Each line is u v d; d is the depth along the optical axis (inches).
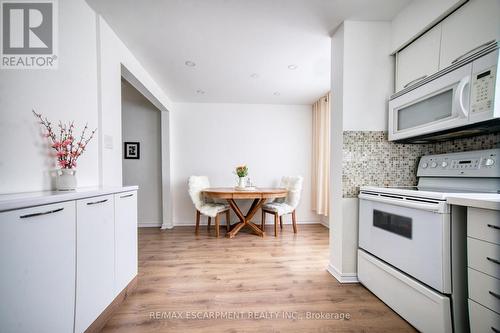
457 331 43.1
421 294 48.6
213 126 160.7
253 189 133.0
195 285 71.5
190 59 96.1
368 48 73.0
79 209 44.0
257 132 162.7
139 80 99.6
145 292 67.0
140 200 157.3
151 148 157.6
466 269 43.8
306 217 163.6
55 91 55.4
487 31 45.9
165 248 108.6
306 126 164.6
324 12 68.1
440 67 56.7
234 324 52.6
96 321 48.9
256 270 83.0
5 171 44.9
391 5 65.4
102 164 69.6
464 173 57.1
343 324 52.7
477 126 49.0
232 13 67.6
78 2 61.6
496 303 35.8
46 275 36.4
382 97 73.9
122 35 78.5
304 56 94.2
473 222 39.4
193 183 133.2
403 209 53.9
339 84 75.3
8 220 30.6
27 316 33.1
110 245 55.1
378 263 62.3
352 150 73.6
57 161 55.2
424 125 58.4
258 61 98.2
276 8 65.9
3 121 45.1
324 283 72.9
